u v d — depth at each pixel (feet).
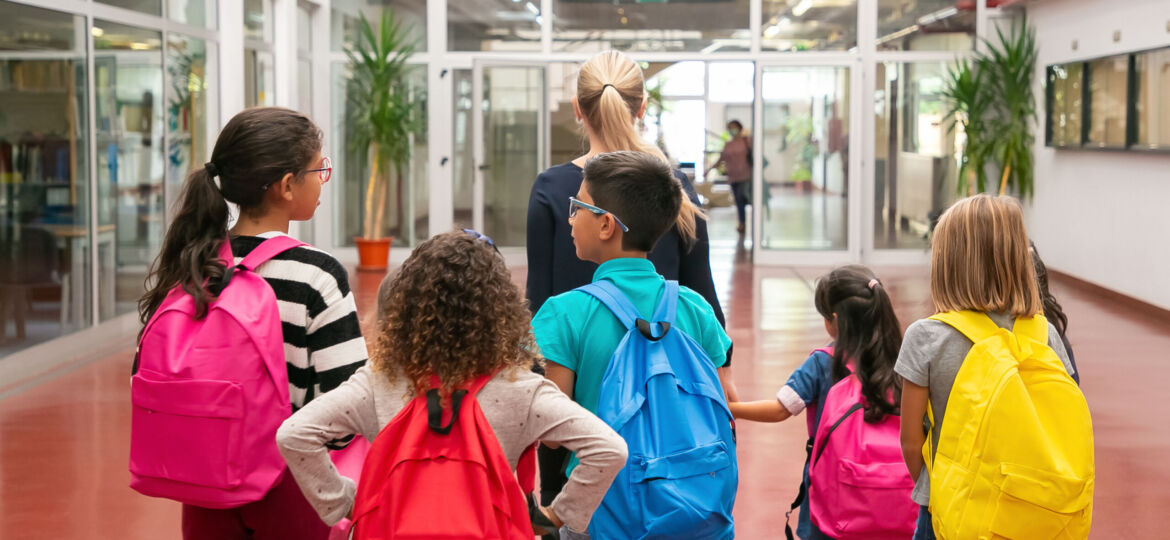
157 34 25.89
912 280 34.86
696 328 6.88
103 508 13.07
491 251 5.81
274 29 34.99
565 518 5.78
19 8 20.07
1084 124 33.17
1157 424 17.29
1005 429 6.39
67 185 22.02
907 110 39.75
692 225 8.12
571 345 6.74
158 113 26.11
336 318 6.43
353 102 40.45
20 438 16.17
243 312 6.06
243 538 6.49
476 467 5.38
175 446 5.96
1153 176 28.60
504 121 40.16
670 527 6.04
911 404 6.98
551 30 40.83
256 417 6.00
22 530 12.29
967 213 6.84
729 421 6.50
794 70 39.52
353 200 40.98
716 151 65.98
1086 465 6.46
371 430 5.77
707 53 40.52
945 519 6.61
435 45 40.55
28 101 20.49
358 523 5.47
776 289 33.17
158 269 6.44
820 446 8.50
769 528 12.42
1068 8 34.42
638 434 6.20
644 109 8.47
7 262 19.84
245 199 6.52
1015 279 6.78
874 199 39.96
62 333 21.95
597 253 7.00
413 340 5.52
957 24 39.34
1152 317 28.19
